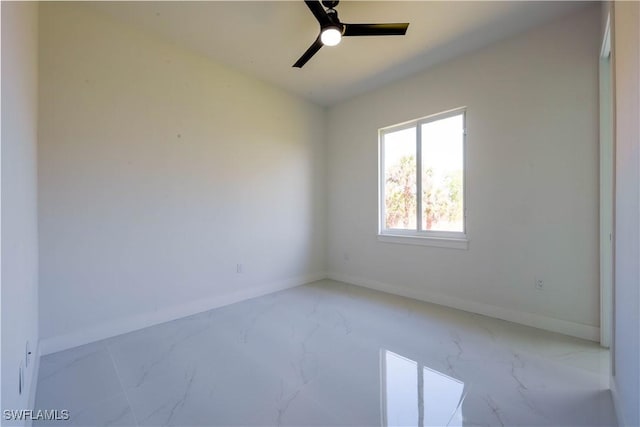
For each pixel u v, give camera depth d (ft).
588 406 5.03
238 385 5.75
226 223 10.79
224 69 10.69
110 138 8.17
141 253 8.73
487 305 9.32
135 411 5.02
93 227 7.88
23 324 4.50
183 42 9.30
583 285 7.56
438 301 10.57
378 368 6.32
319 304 10.64
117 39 8.27
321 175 14.46
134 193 8.61
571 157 7.72
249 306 10.48
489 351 6.98
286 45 9.42
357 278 13.41
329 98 13.56
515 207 8.68
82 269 7.68
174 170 9.45
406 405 5.13
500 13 7.64
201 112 10.09
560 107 7.87
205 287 10.16
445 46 9.21
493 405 5.09
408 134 11.68
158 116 9.09
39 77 7.07
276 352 7.06
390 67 10.58
